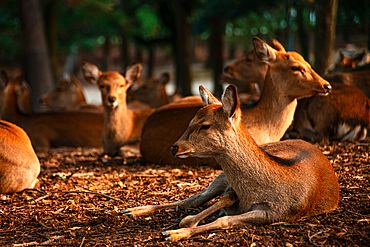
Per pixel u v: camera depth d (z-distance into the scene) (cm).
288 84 952
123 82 1251
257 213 604
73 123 1574
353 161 962
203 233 608
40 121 1575
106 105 1241
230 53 6488
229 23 3884
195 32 3512
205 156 626
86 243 603
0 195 840
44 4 3419
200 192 761
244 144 609
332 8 1516
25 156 862
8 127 884
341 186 788
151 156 1140
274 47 1064
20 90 1898
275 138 995
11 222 699
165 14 3584
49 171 1064
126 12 3984
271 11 3241
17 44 4212
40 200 811
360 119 1190
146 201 784
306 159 659
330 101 1181
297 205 607
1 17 3788
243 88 1711
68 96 2034
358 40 4044
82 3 3494
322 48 1545
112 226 662
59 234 643
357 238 571
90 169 1079
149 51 5100
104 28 4384
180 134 1080
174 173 993
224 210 664
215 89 3253
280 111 974
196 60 7406
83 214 725
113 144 1270
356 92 1207
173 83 5109
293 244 559
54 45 3509
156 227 652
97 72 1252
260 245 560
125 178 964
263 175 606
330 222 624
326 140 1180
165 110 1153
